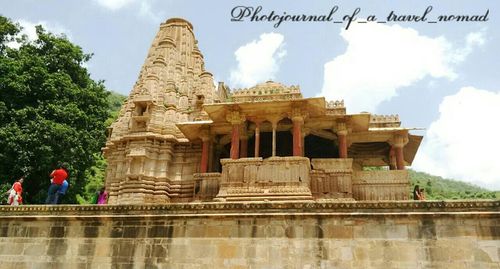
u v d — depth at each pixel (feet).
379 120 74.49
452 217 44.96
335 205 47.06
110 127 96.07
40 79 90.94
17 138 80.59
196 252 48.16
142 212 50.90
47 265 50.34
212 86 93.25
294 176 60.13
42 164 83.20
